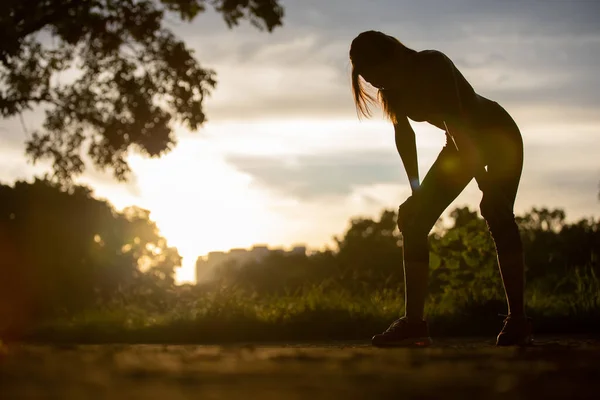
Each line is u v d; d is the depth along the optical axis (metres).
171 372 2.29
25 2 14.64
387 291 10.91
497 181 4.64
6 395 1.74
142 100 17.19
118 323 10.29
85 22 15.77
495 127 4.66
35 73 17.42
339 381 2.04
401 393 1.79
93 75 17.34
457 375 2.18
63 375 2.21
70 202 27.05
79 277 22.27
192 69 17.36
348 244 69.69
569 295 10.15
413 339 4.65
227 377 2.15
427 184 4.74
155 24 16.38
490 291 9.54
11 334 10.05
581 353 2.95
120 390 1.84
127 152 17.75
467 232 10.16
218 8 15.18
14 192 26.08
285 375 2.20
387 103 4.81
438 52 4.54
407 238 4.71
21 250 22.33
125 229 26.70
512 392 1.81
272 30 15.23
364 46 4.65
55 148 18.08
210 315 9.75
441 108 4.43
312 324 8.97
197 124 17.41
